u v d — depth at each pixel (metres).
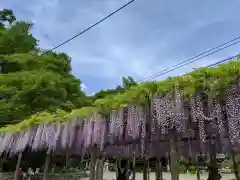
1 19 10.51
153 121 3.14
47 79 7.58
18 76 7.45
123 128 3.71
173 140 3.46
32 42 9.50
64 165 12.99
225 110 2.68
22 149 5.80
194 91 2.74
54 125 5.17
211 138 5.34
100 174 7.12
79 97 9.27
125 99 3.49
